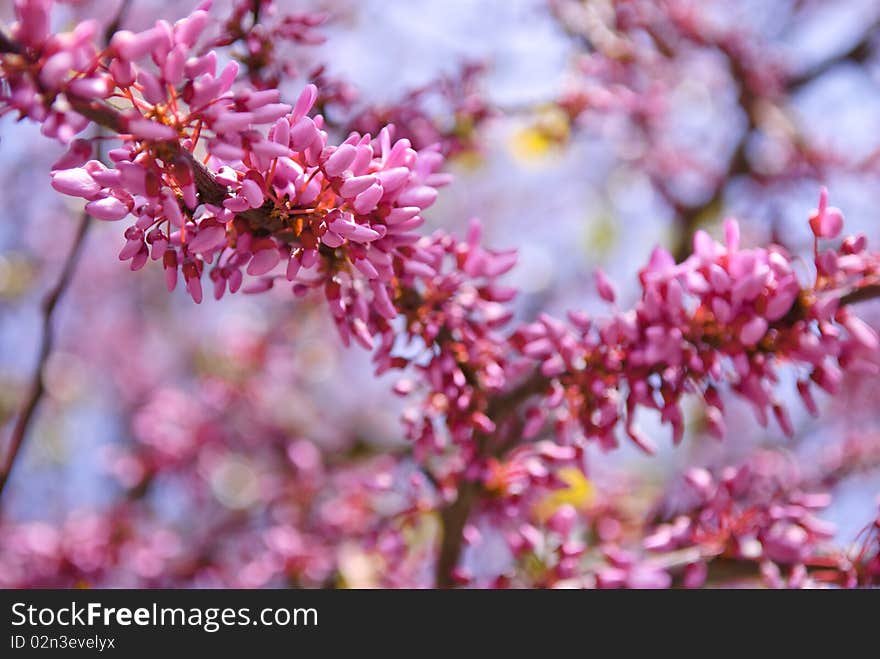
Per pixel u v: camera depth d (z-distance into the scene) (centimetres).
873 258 239
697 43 668
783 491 316
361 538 479
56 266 906
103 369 923
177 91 181
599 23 566
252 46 294
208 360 650
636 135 650
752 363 243
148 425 589
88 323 934
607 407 265
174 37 177
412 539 450
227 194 195
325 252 228
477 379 272
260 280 242
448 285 260
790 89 730
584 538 479
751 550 312
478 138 398
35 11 164
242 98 183
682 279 245
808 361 235
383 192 200
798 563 300
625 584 326
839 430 754
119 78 173
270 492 590
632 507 516
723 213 652
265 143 182
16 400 782
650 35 626
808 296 236
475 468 305
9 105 167
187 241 203
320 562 504
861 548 292
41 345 346
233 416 622
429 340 262
